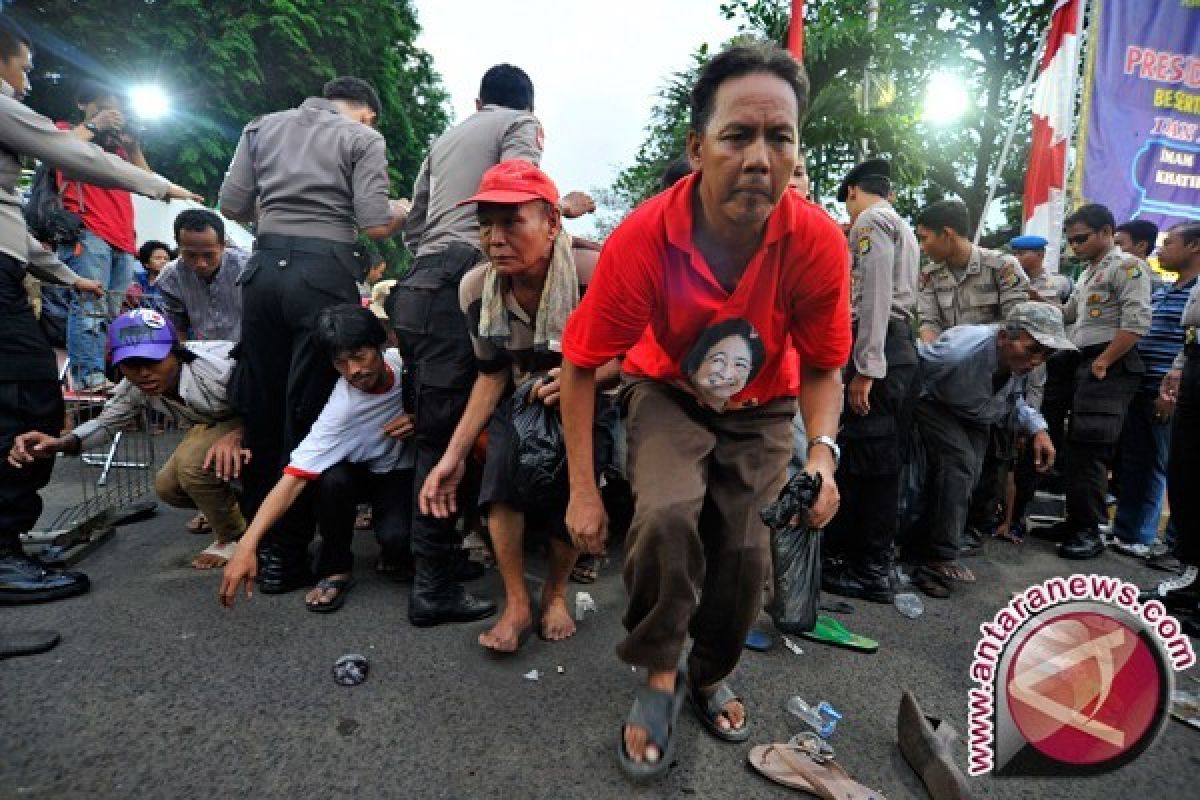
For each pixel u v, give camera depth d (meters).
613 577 2.81
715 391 1.53
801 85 1.26
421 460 2.29
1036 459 3.20
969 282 3.43
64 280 2.55
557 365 2.11
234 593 2.00
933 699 1.95
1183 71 5.95
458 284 2.25
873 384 2.59
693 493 1.47
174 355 2.51
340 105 2.90
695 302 1.45
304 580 2.52
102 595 2.36
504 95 2.67
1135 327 3.13
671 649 1.50
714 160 1.26
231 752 1.55
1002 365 2.67
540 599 2.41
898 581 2.86
